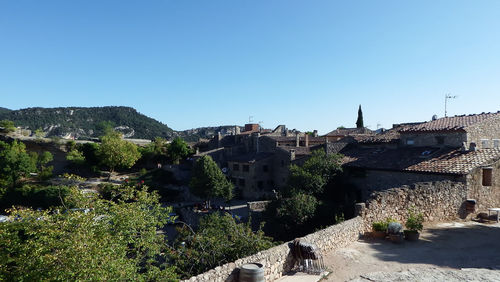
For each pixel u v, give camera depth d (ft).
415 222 47.70
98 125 530.68
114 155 194.70
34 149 231.50
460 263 37.83
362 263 37.99
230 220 48.78
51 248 27.86
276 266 33.86
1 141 220.64
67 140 237.86
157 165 234.38
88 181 186.50
